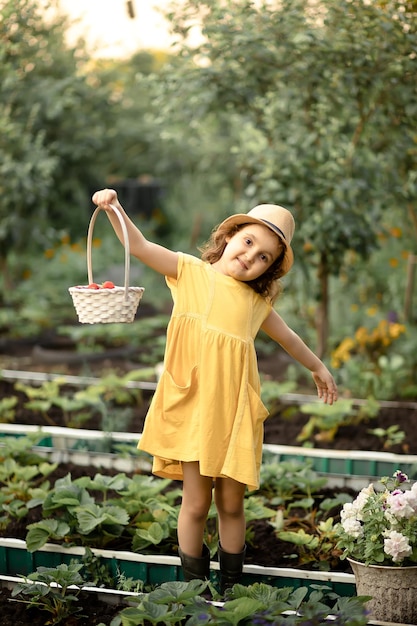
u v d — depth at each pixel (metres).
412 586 2.98
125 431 5.51
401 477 3.21
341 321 8.16
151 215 13.93
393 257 8.54
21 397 6.30
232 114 6.95
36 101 9.25
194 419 3.13
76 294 2.97
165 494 4.30
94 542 3.59
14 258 11.30
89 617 3.05
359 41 5.21
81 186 12.65
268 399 5.82
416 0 4.86
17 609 3.11
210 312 3.17
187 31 5.82
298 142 6.36
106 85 12.10
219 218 12.91
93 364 7.79
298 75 5.86
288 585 3.34
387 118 5.85
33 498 3.89
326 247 6.50
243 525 3.31
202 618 2.61
